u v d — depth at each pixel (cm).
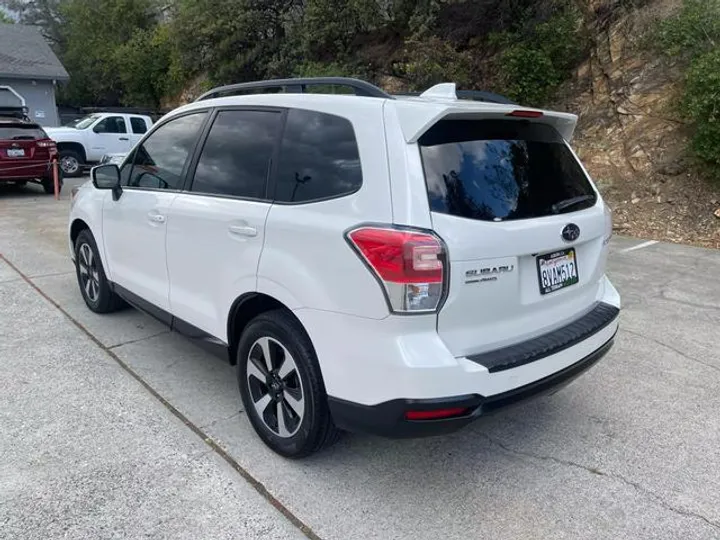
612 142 1005
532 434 326
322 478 281
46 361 405
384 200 238
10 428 316
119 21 3139
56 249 752
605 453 307
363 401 244
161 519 248
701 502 268
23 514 249
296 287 263
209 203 324
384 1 1459
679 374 405
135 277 411
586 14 1142
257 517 252
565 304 290
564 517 256
